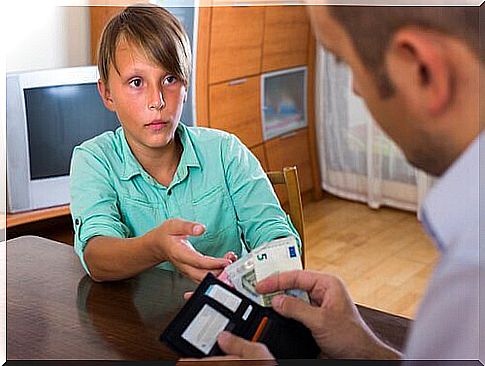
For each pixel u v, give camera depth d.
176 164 0.99
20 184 2.02
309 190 1.41
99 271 0.85
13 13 2.18
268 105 1.60
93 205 0.93
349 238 1.28
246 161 1.00
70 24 2.22
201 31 1.82
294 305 0.68
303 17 1.51
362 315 0.78
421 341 0.57
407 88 0.60
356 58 0.61
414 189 1.25
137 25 0.89
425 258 1.20
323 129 1.41
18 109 1.98
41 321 0.78
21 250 0.98
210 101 1.84
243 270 0.73
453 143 0.59
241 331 0.68
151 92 0.90
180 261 0.77
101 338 0.75
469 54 0.59
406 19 0.59
